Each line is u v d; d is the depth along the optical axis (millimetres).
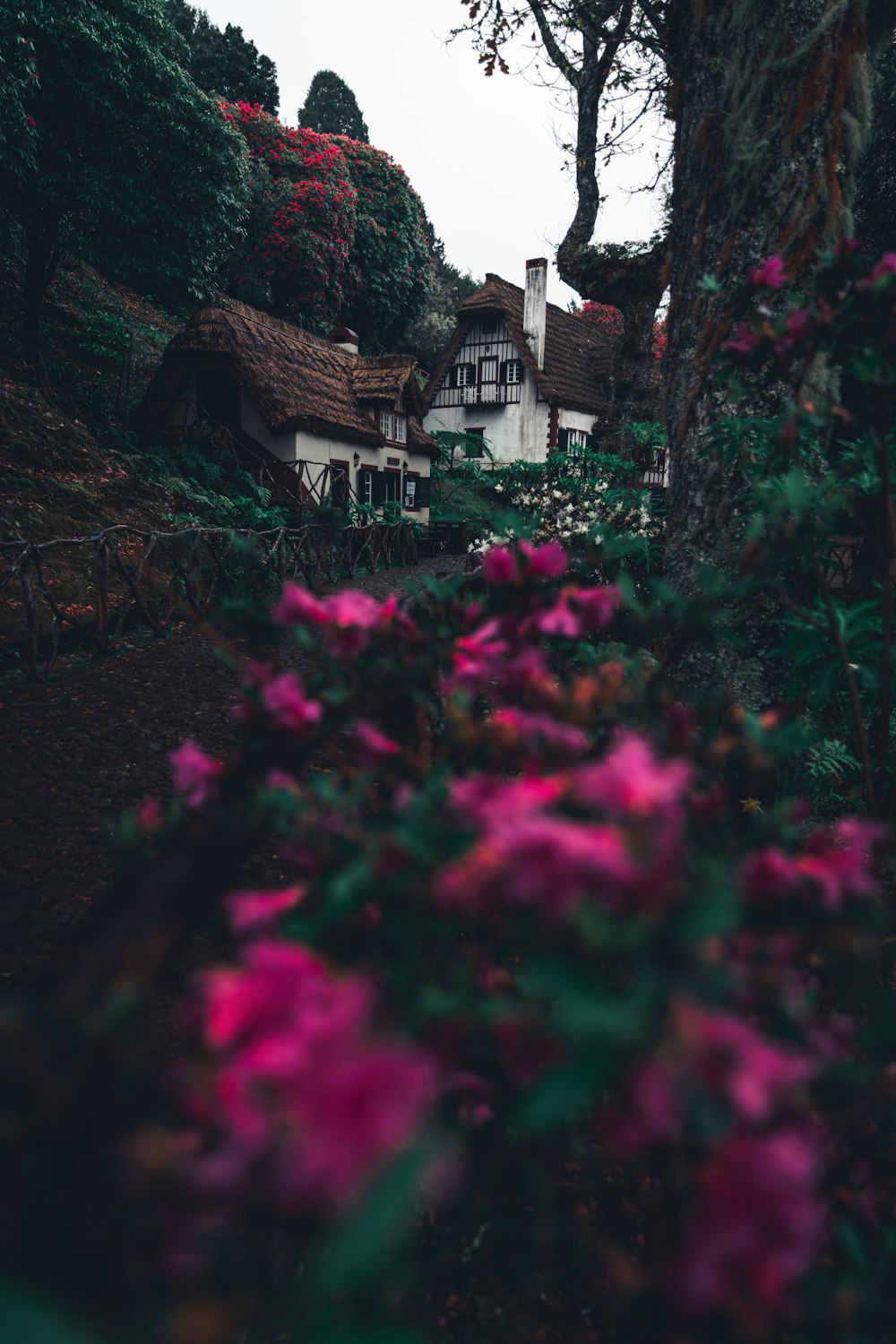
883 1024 1089
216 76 32750
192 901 812
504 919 1195
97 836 3393
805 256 3020
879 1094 1082
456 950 1418
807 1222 562
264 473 15680
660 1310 918
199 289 15633
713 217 3201
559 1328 1269
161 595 8039
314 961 672
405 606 1487
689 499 3236
